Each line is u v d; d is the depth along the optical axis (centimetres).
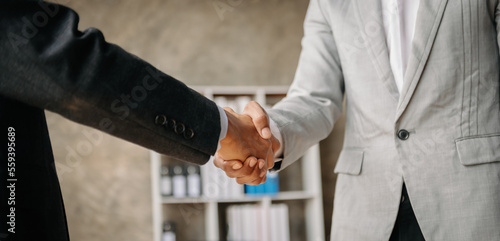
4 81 80
